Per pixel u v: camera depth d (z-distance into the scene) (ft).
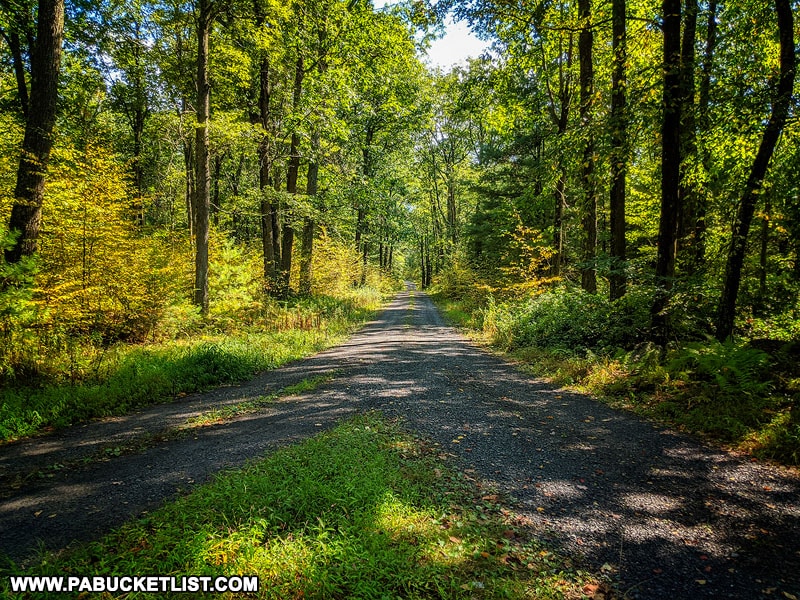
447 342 49.16
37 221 29.89
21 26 44.68
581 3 41.14
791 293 32.91
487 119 63.31
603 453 17.31
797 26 33.27
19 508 12.76
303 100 63.26
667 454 17.13
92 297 33.53
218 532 10.73
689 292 29.14
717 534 11.76
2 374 24.17
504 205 74.49
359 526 11.27
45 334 27.91
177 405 24.27
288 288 68.49
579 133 35.24
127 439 18.81
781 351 25.03
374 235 124.06
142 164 69.92
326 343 47.09
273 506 12.12
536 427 20.36
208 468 15.53
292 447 16.78
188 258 49.42
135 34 54.13
